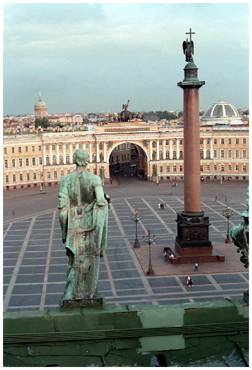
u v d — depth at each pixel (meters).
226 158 161.38
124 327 8.73
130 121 171.38
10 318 8.67
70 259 9.20
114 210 110.25
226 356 8.31
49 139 159.88
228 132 159.75
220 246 70.94
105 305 9.13
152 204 117.19
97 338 8.64
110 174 188.00
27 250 74.38
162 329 8.69
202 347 8.55
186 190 62.81
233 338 8.63
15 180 156.88
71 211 9.05
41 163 160.50
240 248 9.44
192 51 60.38
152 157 165.88
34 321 8.66
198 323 8.73
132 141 164.00
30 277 59.88
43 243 79.19
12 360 8.41
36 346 8.57
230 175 161.75
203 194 132.12
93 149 163.25
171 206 113.56
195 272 59.25
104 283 56.59
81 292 9.13
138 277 58.56
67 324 8.70
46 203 125.56
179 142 165.00
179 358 8.34
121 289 54.38
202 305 8.86
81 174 9.09
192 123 59.97
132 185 156.00
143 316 8.76
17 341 8.60
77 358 8.43
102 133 162.62
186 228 63.06
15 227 94.31
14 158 156.25
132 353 8.47
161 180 165.75
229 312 8.73
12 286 56.34
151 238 77.00
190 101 59.38
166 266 62.06
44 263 66.50
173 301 50.09
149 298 51.28
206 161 162.38
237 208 108.44
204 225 63.16
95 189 9.05
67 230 9.05
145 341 8.62
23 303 50.47
